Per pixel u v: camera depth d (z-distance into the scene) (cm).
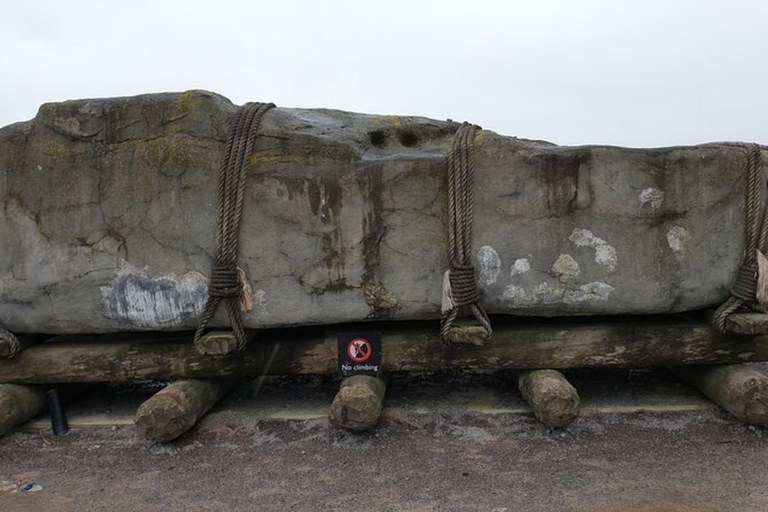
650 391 405
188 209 362
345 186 361
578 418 368
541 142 411
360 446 344
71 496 301
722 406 365
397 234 362
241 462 331
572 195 357
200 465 330
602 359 375
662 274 361
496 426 362
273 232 363
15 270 375
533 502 279
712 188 359
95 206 367
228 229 358
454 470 313
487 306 365
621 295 362
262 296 366
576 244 359
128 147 365
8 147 372
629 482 296
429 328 392
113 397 435
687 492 285
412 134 420
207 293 363
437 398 402
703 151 358
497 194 358
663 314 396
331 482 305
